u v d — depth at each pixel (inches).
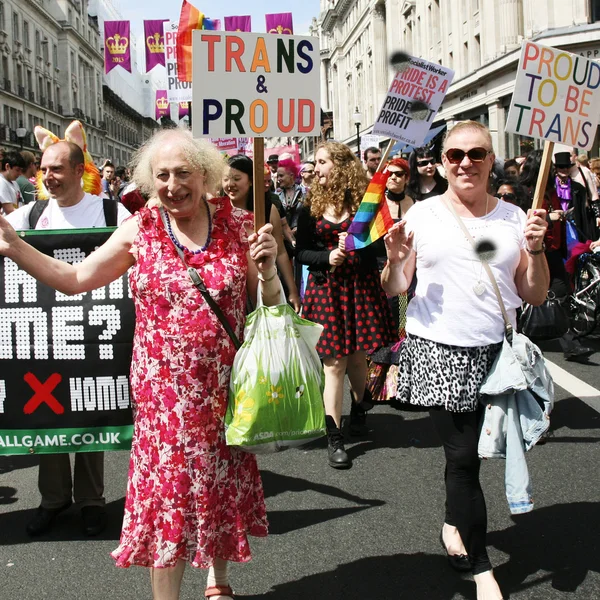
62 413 142.6
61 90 2751.0
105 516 145.6
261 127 115.6
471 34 1184.8
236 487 104.8
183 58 498.3
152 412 101.2
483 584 112.0
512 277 116.6
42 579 125.6
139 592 120.9
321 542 136.8
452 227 115.3
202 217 104.5
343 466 176.7
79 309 142.8
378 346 181.5
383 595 117.8
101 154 3321.9
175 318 100.1
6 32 2161.7
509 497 111.1
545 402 113.0
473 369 114.1
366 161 381.1
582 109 124.6
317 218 183.3
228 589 114.5
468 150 112.0
